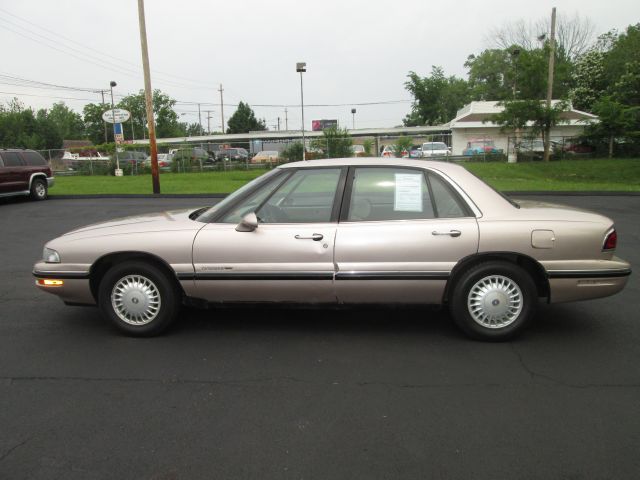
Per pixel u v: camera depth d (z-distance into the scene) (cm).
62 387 377
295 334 475
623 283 443
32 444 303
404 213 444
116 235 463
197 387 374
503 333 443
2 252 902
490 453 288
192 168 3231
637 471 271
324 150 3081
